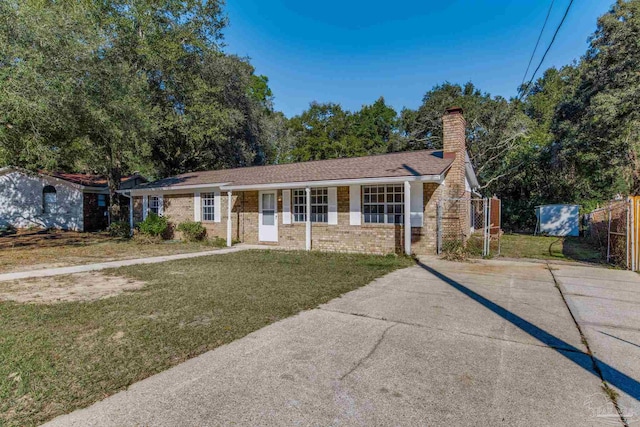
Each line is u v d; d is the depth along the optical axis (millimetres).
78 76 11547
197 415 2461
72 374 3094
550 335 4051
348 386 2867
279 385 2887
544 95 34688
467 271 8172
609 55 16906
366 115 40031
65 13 11406
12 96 9391
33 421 2398
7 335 4031
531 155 23891
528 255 11062
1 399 2678
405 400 2654
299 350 3613
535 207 22719
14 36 9953
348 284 6711
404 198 10500
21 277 7547
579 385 2891
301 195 12938
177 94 20297
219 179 15500
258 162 30109
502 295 5934
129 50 16516
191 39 19438
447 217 10828
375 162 12539
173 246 13531
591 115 17391
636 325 4383
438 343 3807
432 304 5375
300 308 5129
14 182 20469
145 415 2465
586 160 20109
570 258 10336
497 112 25875
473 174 14172
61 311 4957
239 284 6711
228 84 24031
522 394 2748
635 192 17219
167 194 16719
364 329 4254
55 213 21281
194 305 5262
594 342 3830
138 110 14273
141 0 16625
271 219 13594
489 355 3492
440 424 2355
